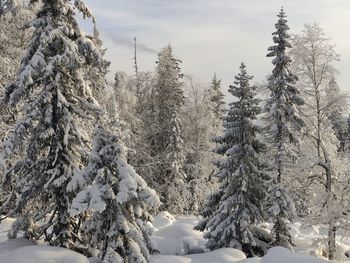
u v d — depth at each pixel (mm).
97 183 14203
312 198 26250
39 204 18672
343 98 26344
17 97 16422
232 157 24516
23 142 16578
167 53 46062
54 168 16484
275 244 24422
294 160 25047
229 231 23625
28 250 14406
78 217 16797
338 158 26984
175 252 25125
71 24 17359
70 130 16766
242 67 25109
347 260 25953
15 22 23609
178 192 41906
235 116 24969
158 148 45469
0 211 17141
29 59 16844
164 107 44562
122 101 42750
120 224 14125
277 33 25484
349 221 24359
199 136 46156
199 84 50938
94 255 16500
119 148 14453
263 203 24797
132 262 14047
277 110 24781
